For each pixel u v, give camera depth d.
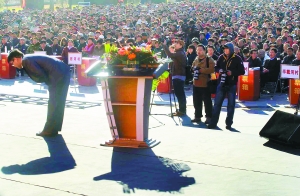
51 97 8.38
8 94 14.51
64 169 6.62
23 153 7.38
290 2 50.75
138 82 7.52
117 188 5.88
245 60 15.70
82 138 8.23
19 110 10.80
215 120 10.33
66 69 8.48
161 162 6.89
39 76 8.23
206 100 10.84
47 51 19.02
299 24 27.66
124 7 52.59
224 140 8.08
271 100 14.26
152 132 8.70
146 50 7.59
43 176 6.34
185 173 6.41
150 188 5.87
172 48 12.18
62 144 7.86
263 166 6.67
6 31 29.56
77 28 30.25
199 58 10.85
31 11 51.16
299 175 6.29
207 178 6.20
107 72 7.69
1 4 69.56
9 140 8.12
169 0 70.75
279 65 15.20
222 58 10.21
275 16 34.78
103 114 11.30
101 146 7.72
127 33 24.11
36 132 8.63
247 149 7.53
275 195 5.59
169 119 11.40
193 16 38.94
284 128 7.80
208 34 24.39
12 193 5.75
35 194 5.70
